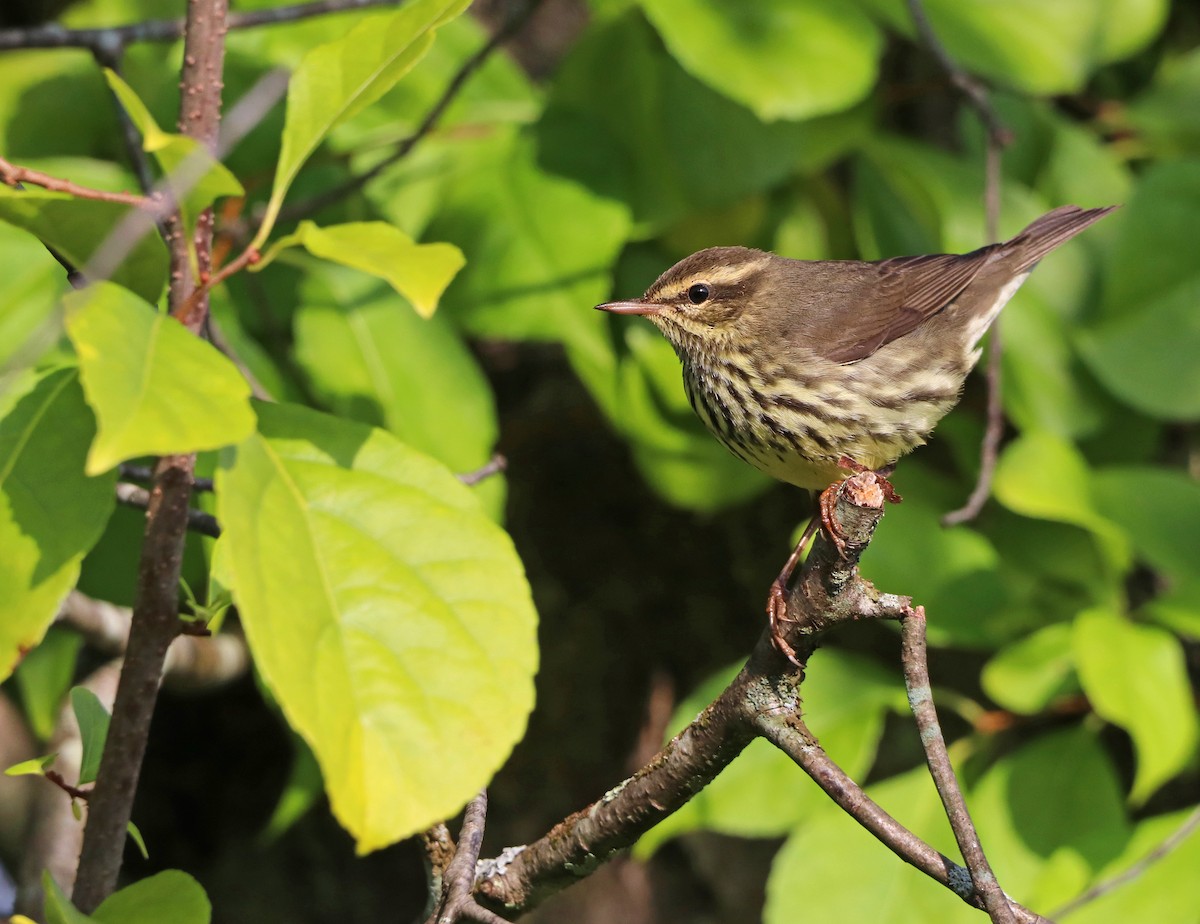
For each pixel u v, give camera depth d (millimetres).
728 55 9938
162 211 5070
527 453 13203
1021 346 11477
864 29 10328
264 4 10984
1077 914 9422
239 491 4984
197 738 13375
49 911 5055
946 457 12750
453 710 4938
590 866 6836
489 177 10828
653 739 13000
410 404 10078
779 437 9859
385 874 13234
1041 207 11523
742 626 13172
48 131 11195
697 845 13094
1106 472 10633
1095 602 10758
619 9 10828
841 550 6008
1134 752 12188
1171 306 11266
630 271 11562
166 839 13188
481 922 6340
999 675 10125
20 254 9445
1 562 5270
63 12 12484
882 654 12836
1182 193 11375
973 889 5598
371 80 5355
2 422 5504
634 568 13227
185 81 5539
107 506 5375
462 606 5125
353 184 9945
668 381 11102
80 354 4312
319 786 10125
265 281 10750
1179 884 9375
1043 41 11430
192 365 4539
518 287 10531
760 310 9977
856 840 9836
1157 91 12711
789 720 6266
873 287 10117
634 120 11023
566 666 13062
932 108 12898
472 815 6875
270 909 13039
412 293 4570
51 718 10078
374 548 5160
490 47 9680
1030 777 10070
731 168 10930
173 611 5488
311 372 9992
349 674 4914
